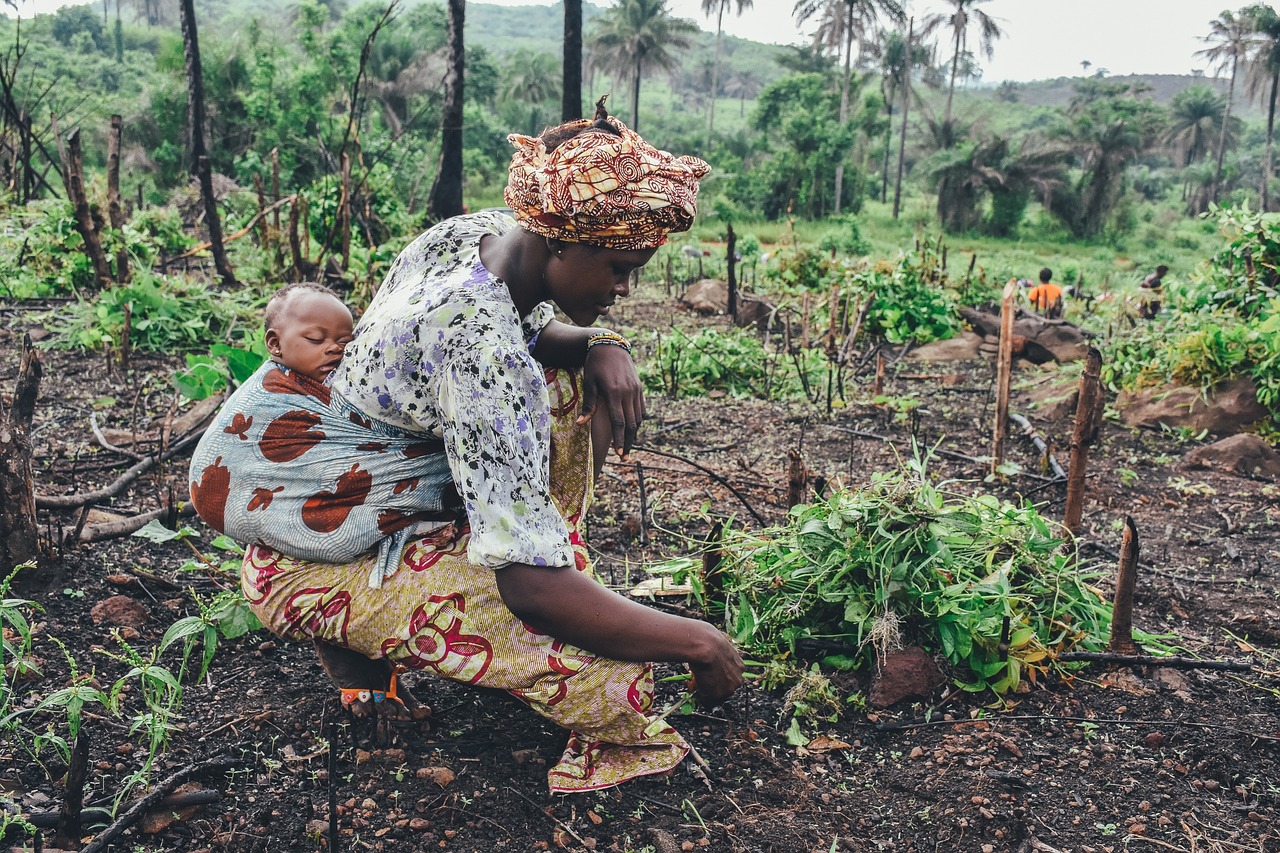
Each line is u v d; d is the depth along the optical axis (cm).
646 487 452
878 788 244
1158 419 621
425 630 217
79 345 643
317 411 216
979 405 671
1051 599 315
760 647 297
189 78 1745
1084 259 4356
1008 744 258
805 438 575
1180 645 323
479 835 220
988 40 7231
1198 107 7888
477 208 4200
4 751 238
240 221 1252
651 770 235
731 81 16488
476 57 6059
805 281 1177
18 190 1273
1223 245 711
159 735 234
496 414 192
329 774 209
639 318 1014
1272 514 463
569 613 198
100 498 372
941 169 5225
